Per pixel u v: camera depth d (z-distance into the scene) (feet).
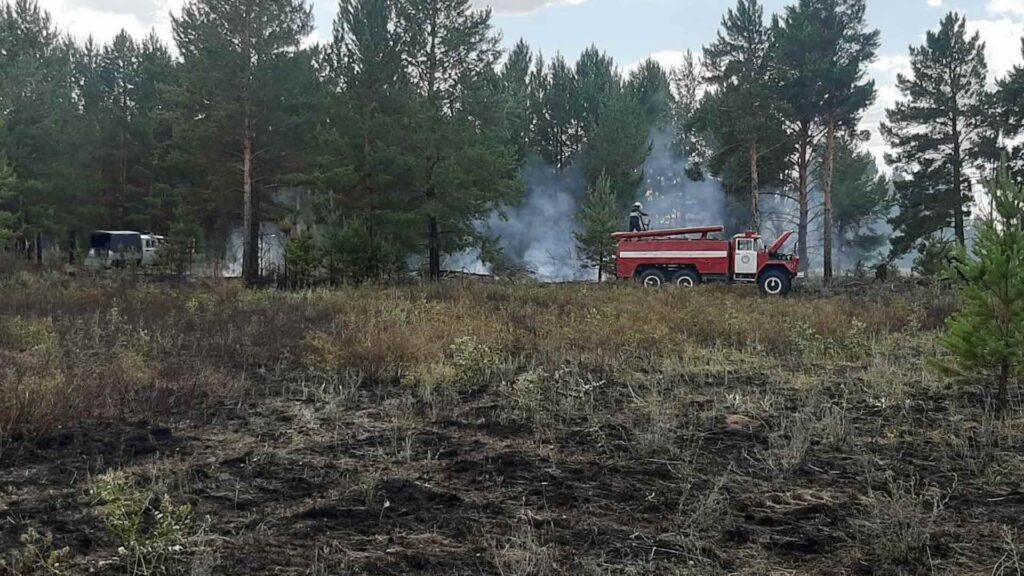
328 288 66.08
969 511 15.40
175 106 109.09
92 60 152.15
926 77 113.19
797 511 15.40
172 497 15.88
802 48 105.19
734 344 36.78
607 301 57.26
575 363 31.55
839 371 31.35
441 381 27.89
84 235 122.31
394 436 20.16
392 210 85.35
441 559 12.96
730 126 109.19
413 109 83.61
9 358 29.45
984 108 110.32
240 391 26.04
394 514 15.10
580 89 167.43
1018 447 19.89
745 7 111.55
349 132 84.94
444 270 95.96
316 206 84.69
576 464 18.52
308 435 21.16
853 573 12.71
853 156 150.00
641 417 23.29
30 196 108.68
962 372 25.30
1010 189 24.14
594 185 139.44
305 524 14.48
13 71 110.93
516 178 92.12
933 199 113.80
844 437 20.65
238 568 12.57
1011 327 23.53
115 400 23.66
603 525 14.61
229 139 92.48
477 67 87.35
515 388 25.89
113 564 12.59
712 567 12.77
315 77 95.50
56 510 15.03
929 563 13.01
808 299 67.46
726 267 83.35
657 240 86.48
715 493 15.52
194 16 90.79
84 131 118.21
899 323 46.62
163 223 131.03
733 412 23.86
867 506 15.64
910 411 23.80
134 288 64.64
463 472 17.87
